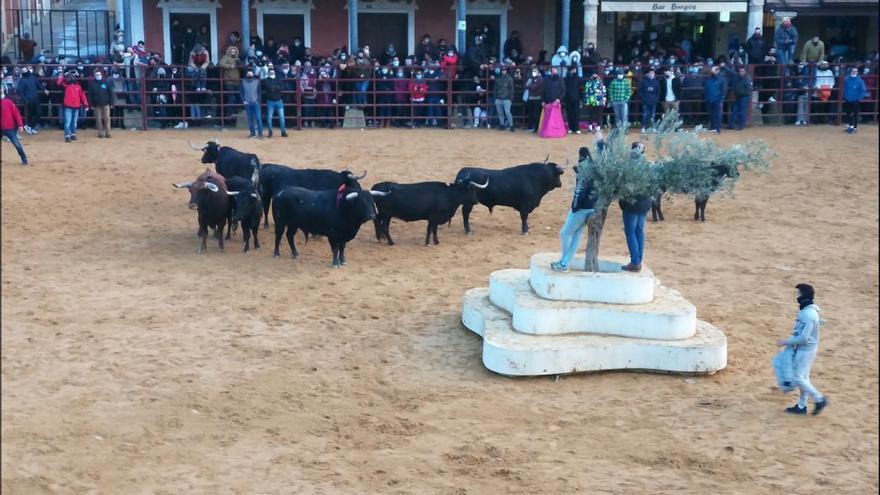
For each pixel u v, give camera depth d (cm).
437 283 1616
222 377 1220
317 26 3450
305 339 1355
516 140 2862
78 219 1981
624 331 1294
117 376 1212
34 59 3153
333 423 1103
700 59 3331
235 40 3222
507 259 1756
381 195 1773
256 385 1198
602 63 3112
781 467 1011
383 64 3341
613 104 2972
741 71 3058
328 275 1647
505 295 1386
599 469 1002
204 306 1478
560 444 1060
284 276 1636
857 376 1255
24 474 960
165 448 1033
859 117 3291
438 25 3506
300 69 3048
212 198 1716
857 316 1488
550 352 1239
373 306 1496
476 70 3100
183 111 2997
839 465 1016
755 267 1739
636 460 1024
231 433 1073
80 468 981
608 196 1304
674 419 1130
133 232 1902
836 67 3269
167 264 1692
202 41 3375
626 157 1305
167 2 3325
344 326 1410
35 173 2330
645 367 1270
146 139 2791
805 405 1138
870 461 1024
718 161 1326
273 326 1402
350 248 1822
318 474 982
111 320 1409
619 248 1833
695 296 1572
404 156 2570
